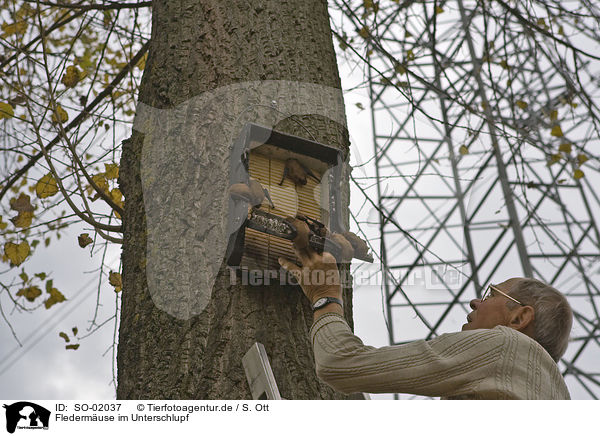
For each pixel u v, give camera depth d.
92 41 5.20
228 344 2.00
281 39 2.68
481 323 2.04
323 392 2.00
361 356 1.73
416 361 1.69
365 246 2.37
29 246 3.97
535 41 4.71
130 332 2.16
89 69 4.55
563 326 1.96
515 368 1.69
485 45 4.71
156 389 1.98
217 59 2.56
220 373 1.95
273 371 1.96
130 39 4.39
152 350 2.07
